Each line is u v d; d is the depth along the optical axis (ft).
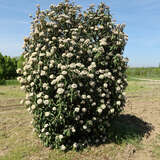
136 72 113.60
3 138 15.61
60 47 12.94
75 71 12.15
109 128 15.92
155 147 14.99
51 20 14.07
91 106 13.55
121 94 14.25
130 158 13.19
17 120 20.26
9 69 60.59
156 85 55.52
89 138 14.75
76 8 14.92
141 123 20.10
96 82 13.64
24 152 13.20
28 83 13.14
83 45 13.73
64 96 11.98
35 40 13.69
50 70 12.57
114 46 13.96
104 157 12.92
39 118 13.02
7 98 31.42
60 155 12.89
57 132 13.35
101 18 14.71
